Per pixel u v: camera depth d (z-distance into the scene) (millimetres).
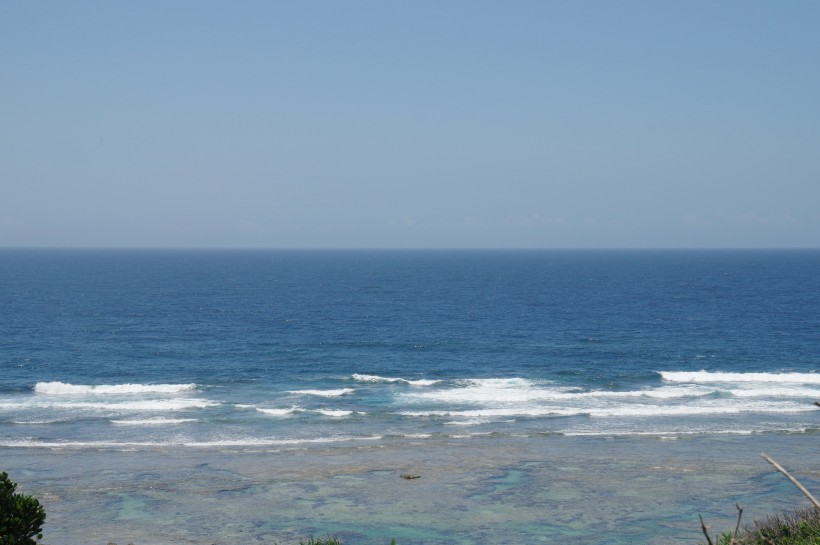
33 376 49281
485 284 153625
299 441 31203
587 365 54344
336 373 50469
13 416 36062
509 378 48719
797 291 127125
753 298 113312
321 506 22688
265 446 30359
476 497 23531
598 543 19406
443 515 21812
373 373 50875
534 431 33094
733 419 35344
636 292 128250
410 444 30562
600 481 25203
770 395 41500
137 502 23047
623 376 48750
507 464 27438
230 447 30172
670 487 24516
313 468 26938
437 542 19594
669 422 34750
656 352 60562
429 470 26656
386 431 33250
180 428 33625
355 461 27906
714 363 55344
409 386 45188
